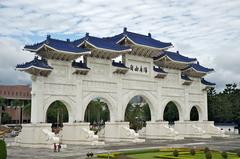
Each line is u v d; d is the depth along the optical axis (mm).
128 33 74625
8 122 149750
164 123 78562
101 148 56281
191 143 68188
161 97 79312
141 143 66625
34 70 58062
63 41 64312
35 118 58312
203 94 92000
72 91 63375
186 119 85812
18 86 159000
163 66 81562
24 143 59125
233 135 98500
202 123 90125
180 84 84625
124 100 71375
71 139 63188
